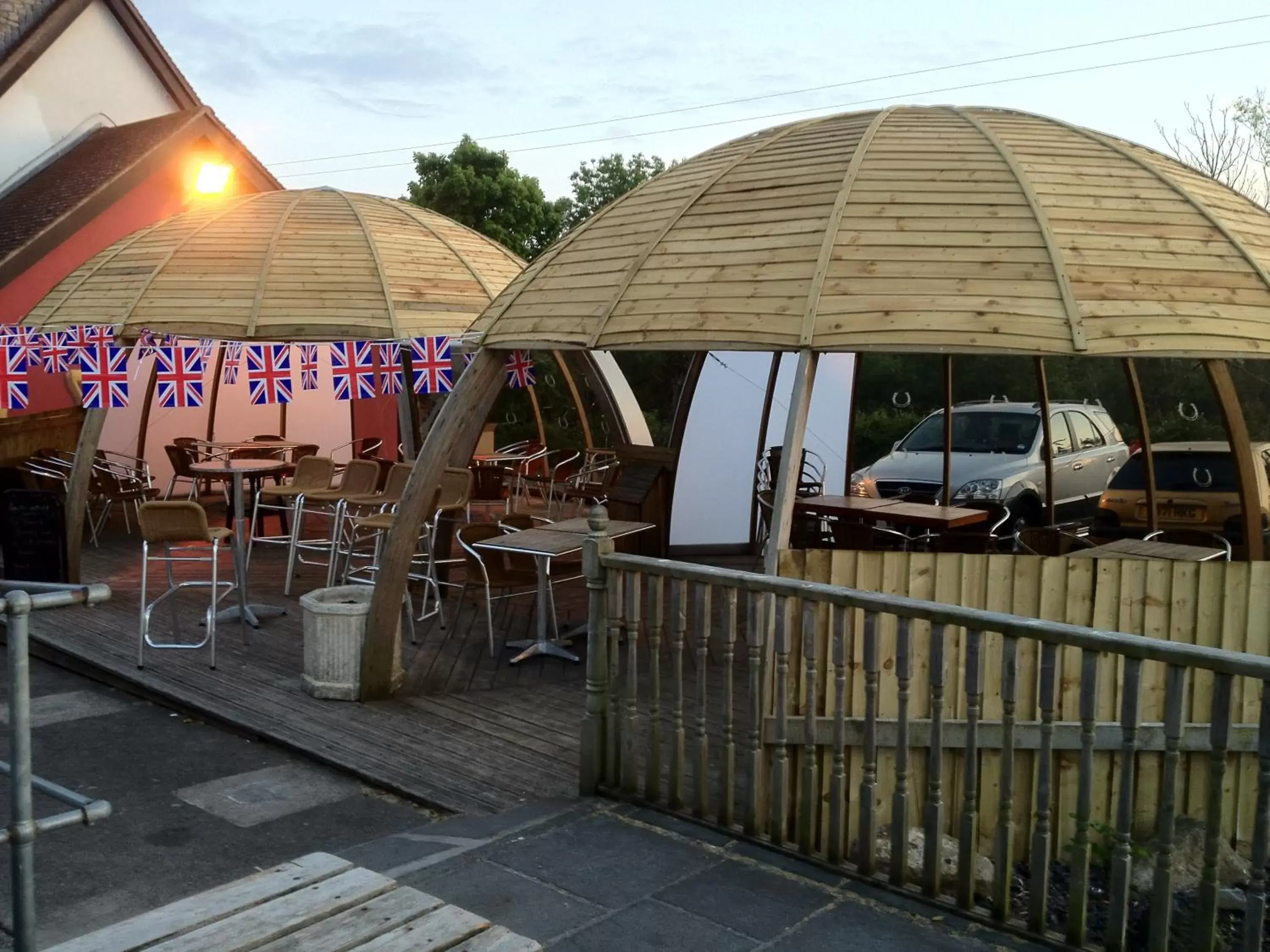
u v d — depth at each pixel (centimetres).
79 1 1723
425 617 836
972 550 873
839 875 407
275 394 840
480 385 668
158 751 593
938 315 522
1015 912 480
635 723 478
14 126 1688
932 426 1299
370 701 655
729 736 442
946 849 495
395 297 990
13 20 1723
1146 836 539
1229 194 676
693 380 1103
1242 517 809
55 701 685
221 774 557
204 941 268
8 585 271
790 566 504
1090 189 609
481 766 548
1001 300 527
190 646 755
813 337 523
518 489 1377
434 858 417
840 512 890
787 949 349
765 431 1149
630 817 464
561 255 706
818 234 584
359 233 1076
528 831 447
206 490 1530
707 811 459
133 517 1371
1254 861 313
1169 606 512
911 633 432
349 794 530
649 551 995
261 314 945
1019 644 512
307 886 303
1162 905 330
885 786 518
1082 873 349
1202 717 528
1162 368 2019
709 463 1148
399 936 277
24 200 1590
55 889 427
